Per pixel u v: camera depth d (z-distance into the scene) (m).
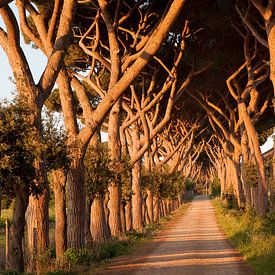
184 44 22.28
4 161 9.77
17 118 10.43
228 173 54.81
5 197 11.21
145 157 38.38
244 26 21.23
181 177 54.34
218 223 34.47
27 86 11.96
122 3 18.95
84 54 23.31
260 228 20.38
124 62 18.30
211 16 19.64
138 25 20.67
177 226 33.72
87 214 18.42
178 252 17.80
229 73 26.44
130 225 28.97
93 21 20.88
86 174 18.02
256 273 11.84
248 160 33.78
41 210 13.72
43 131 12.12
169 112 25.62
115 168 20.31
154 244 21.41
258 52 24.30
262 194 27.22
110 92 14.98
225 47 23.58
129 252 18.33
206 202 80.25
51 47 14.38
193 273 12.48
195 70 23.98
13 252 11.54
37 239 13.67
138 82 27.25
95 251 16.42
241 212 32.41
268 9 17.23
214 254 16.69
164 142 46.94
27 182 10.52
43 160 11.21
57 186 14.95
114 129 23.33
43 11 16.38
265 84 28.09
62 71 15.66
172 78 24.41
